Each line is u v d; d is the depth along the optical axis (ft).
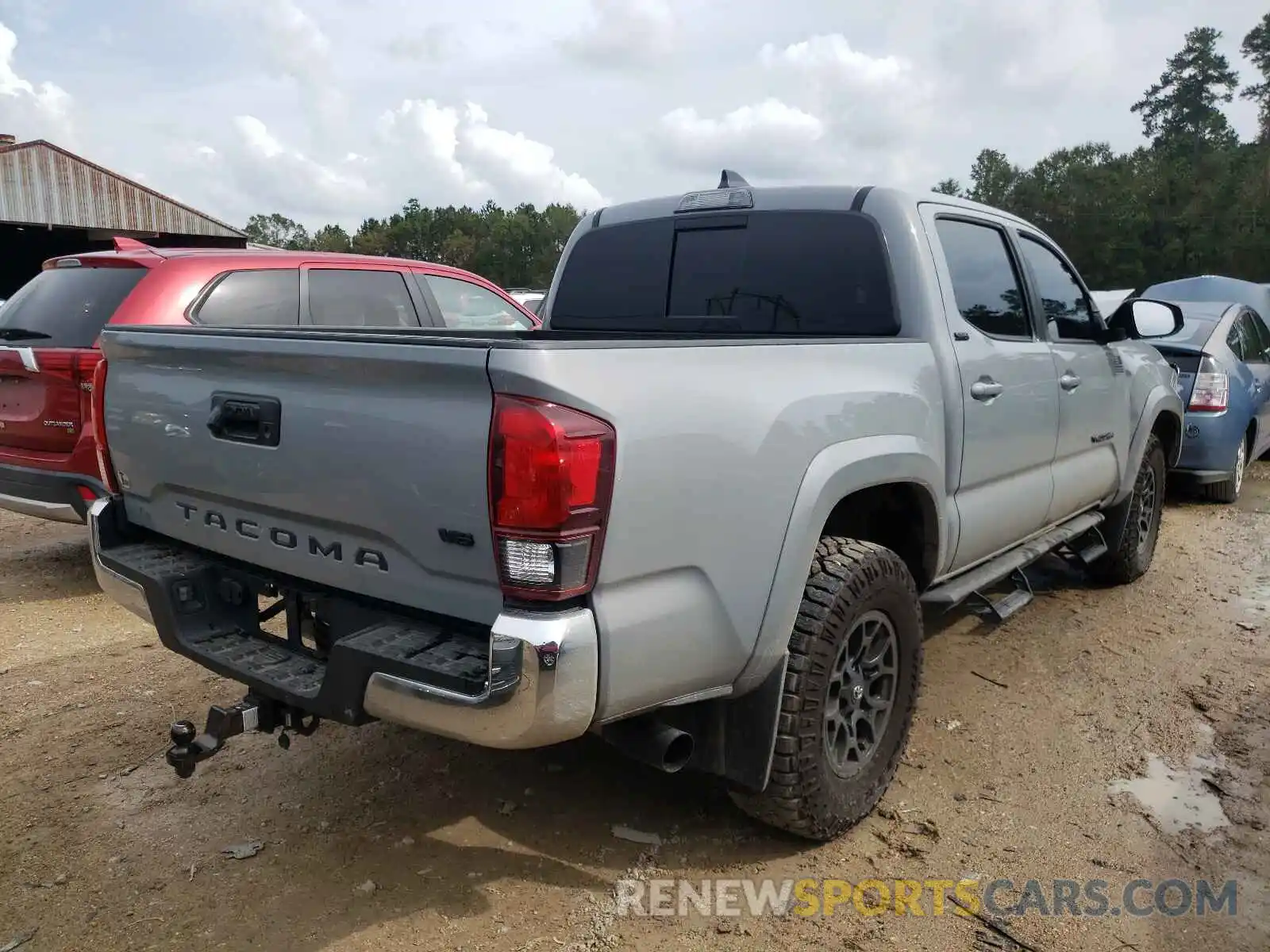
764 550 8.46
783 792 9.13
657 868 9.49
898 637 10.41
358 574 8.23
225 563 9.66
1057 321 14.32
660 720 9.17
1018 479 13.39
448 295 22.35
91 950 8.30
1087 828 10.28
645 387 7.43
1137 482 18.12
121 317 16.84
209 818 10.38
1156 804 10.79
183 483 9.60
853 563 9.40
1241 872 9.53
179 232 101.35
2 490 17.85
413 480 7.48
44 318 17.97
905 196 11.67
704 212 13.00
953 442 11.36
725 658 8.30
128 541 10.71
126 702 13.30
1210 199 224.33
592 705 7.22
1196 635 16.08
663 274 13.33
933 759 11.78
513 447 6.81
